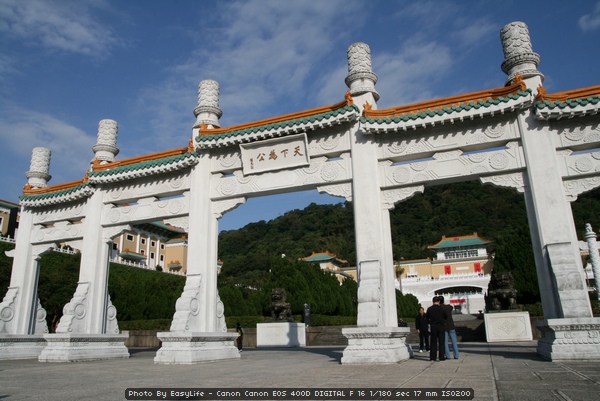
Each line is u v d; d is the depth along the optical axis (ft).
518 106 40.98
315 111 48.16
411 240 323.37
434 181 44.16
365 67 47.80
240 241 387.55
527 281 116.47
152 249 252.01
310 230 387.14
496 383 22.98
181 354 43.27
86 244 57.36
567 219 38.78
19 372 37.35
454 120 42.70
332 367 35.06
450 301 221.87
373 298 39.86
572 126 41.16
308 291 120.37
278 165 49.19
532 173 40.68
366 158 45.52
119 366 42.04
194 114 55.77
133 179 57.00
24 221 64.08
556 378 24.27
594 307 99.14
